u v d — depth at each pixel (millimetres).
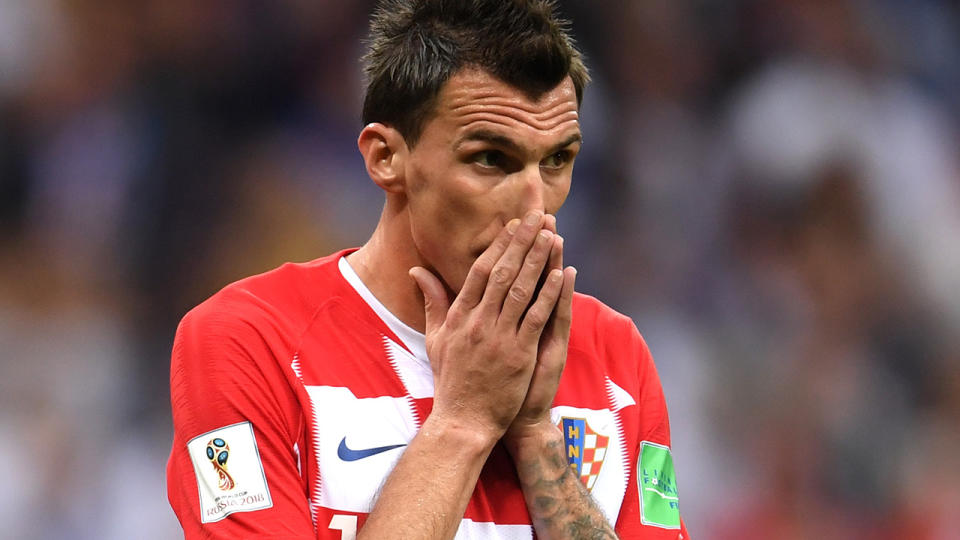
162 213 23969
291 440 7680
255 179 24719
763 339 24734
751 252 26094
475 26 7441
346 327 8062
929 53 29141
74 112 24641
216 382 7672
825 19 28359
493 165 7496
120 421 21281
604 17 27812
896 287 26188
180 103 24969
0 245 23344
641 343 8984
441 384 7707
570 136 7504
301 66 25812
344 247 24562
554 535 7859
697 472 22016
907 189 27281
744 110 27562
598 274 24953
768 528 22000
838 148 26812
